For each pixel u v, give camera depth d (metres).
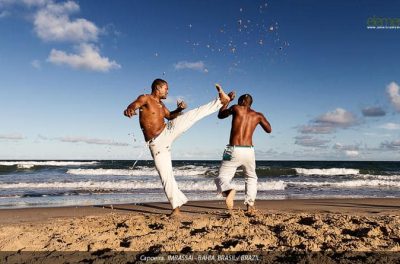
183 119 5.09
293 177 24.89
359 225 4.44
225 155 5.74
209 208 6.99
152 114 5.08
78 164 42.81
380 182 18.03
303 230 4.15
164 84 5.21
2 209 7.27
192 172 25.53
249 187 5.78
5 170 30.33
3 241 3.89
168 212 6.41
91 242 3.76
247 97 5.83
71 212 6.64
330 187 15.86
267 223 4.73
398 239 3.76
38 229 4.53
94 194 11.71
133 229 4.37
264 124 5.86
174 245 3.52
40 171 28.92
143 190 13.22
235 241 3.66
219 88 5.13
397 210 6.93
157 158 5.24
